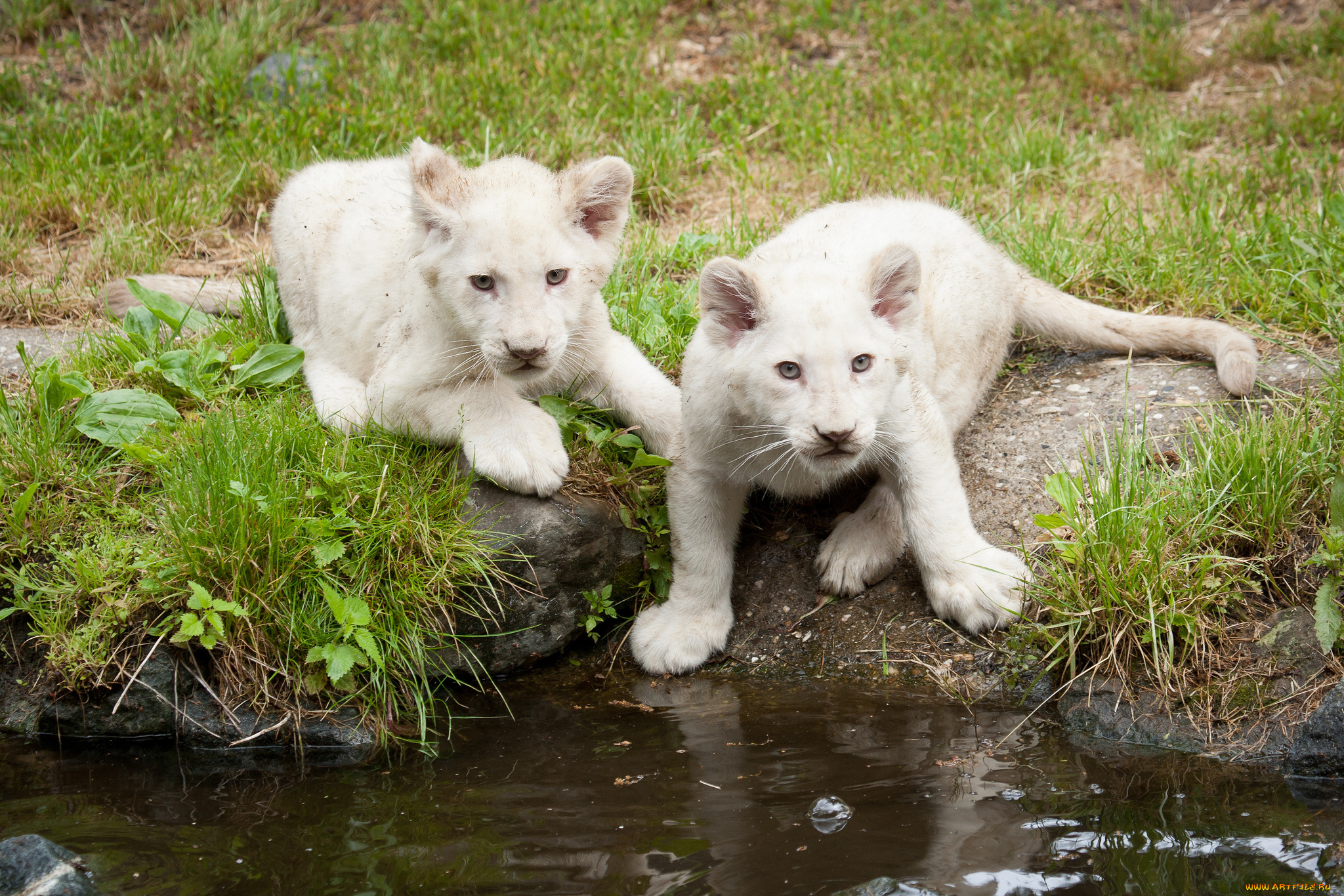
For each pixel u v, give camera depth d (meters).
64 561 3.69
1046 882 2.49
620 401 4.21
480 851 2.73
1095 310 4.80
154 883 2.64
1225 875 2.50
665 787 3.03
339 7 9.30
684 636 3.87
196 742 3.52
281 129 7.26
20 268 5.84
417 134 7.16
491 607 3.86
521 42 8.42
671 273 5.60
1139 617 3.37
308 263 4.62
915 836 2.70
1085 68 8.25
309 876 2.66
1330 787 2.93
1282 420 3.86
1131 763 3.10
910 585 3.97
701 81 8.25
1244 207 5.98
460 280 3.66
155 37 8.65
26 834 2.77
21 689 3.67
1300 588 3.48
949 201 6.30
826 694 3.61
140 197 6.36
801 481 3.98
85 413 4.09
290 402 4.34
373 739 3.50
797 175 6.89
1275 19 8.60
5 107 7.84
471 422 3.88
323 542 3.65
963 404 4.34
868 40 8.91
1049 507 4.01
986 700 3.50
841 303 3.43
